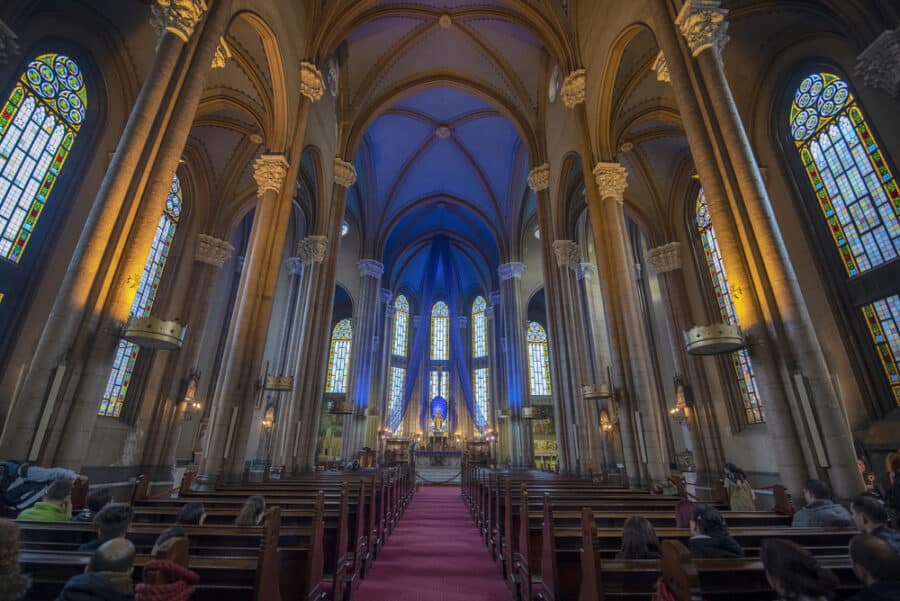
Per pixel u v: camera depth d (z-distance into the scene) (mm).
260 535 4051
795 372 6262
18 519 4203
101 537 3178
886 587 1988
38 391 5797
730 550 3381
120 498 13336
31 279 10094
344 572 5266
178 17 7875
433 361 38719
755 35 12070
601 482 12898
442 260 38156
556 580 4027
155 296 15750
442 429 35406
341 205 19188
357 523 5934
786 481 6156
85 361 6266
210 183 17625
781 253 6637
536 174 19203
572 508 6094
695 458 15469
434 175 30422
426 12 18250
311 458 16219
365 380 27250
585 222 23562
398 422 32156
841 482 5688
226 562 3111
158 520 5398
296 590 4039
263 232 11992
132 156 7000
